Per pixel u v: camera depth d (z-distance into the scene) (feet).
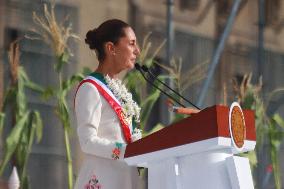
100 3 67.46
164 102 63.52
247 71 78.07
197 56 75.46
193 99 65.26
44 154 63.26
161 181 26.14
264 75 77.87
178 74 50.80
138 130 29.78
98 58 29.89
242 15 78.84
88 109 28.60
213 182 25.09
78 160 63.46
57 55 46.44
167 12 68.23
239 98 53.67
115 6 69.00
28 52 61.16
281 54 80.28
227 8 77.82
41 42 61.26
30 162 62.80
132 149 26.68
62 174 64.13
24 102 49.11
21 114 48.73
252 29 79.20
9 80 54.19
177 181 25.53
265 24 80.89
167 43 66.90
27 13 59.62
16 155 47.96
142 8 70.38
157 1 71.05
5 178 50.47
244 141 25.71
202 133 24.89
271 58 79.97
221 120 24.71
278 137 54.34
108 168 28.50
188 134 25.22
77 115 28.84
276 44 81.25
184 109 26.96
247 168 25.46
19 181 47.67
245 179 25.18
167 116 62.54
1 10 60.18
